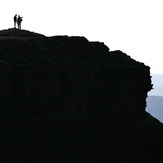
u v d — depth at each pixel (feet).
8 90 183.83
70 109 204.95
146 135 222.48
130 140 216.33
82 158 190.90
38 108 190.90
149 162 210.38
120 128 218.18
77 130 201.57
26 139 179.83
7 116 180.34
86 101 216.33
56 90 199.93
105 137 208.85
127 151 208.23
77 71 206.90
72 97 205.57
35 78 194.39
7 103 183.11
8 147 171.63
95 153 197.67
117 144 209.05
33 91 193.36
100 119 215.92
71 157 187.11
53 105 198.18
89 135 204.64
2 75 178.60
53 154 182.91
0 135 173.78
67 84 204.44
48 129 191.21
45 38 217.97
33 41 209.77
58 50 212.43
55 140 189.57
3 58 191.11
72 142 194.29
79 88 206.59
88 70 215.51
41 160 176.86
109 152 202.18
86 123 208.64
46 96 195.62
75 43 224.74
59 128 195.52
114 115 223.51
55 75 198.18
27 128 184.24
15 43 203.72
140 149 213.66
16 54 197.26
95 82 224.12
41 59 198.39
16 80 188.85
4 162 166.30
